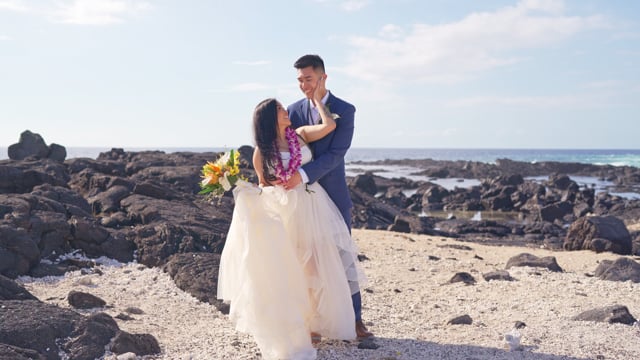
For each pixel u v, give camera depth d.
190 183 18.00
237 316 5.07
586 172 82.31
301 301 4.99
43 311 5.25
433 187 44.97
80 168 18.03
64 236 8.65
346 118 5.38
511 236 24.69
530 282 8.84
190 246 8.86
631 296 7.96
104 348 5.02
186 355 5.03
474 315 6.88
